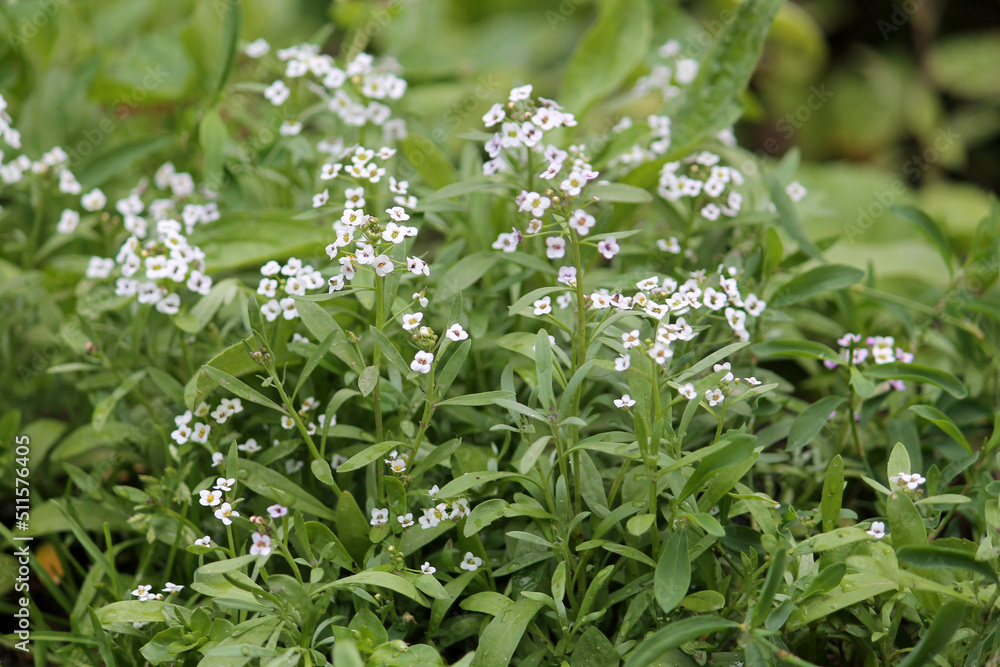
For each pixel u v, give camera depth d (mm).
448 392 743
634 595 710
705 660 691
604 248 703
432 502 712
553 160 728
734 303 722
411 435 711
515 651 709
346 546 711
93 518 757
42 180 805
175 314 738
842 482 689
